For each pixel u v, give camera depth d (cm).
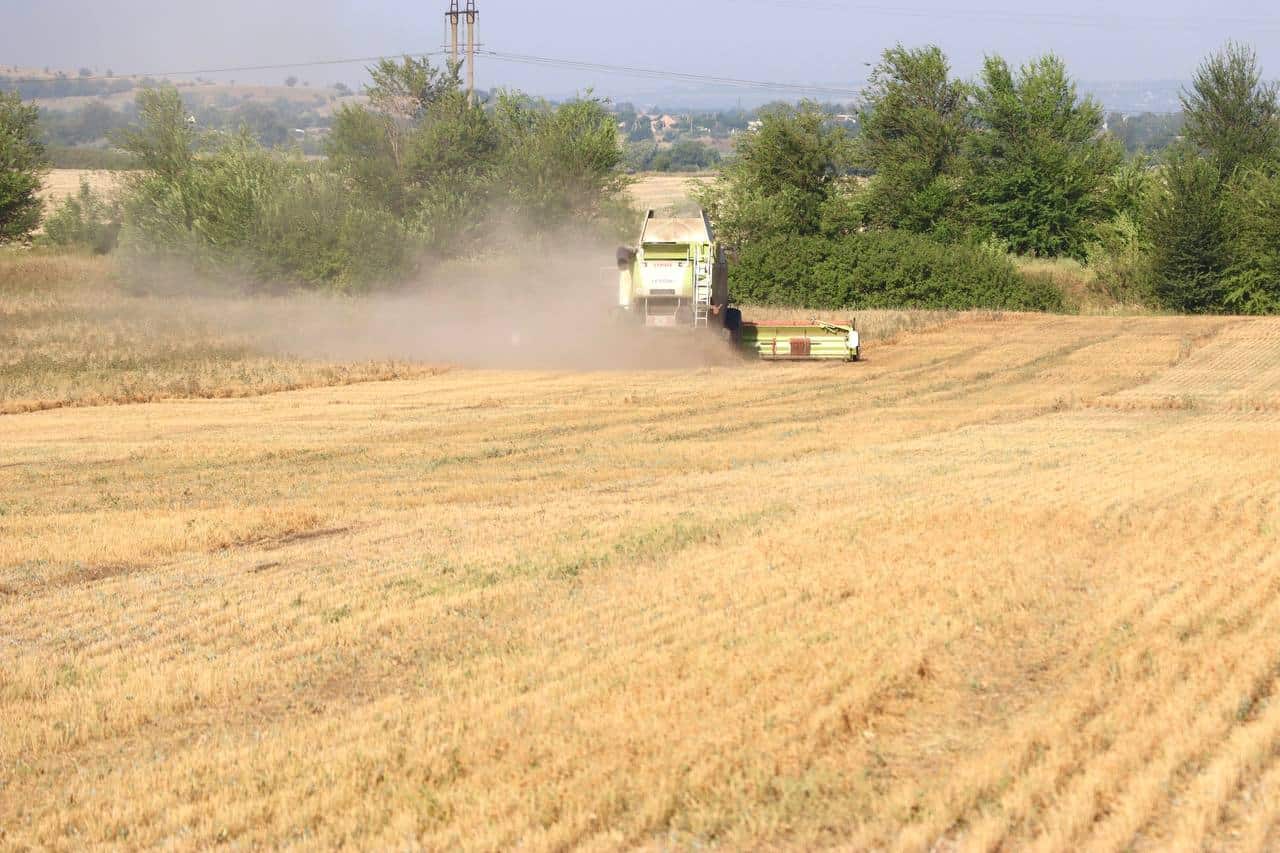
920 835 1213
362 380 5641
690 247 5875
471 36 14075
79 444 4012
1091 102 13112
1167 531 2486
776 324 6350
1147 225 10444
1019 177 12569
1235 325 8094
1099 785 1302
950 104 13400
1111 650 1744
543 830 1250
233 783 1424
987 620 1905
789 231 12456
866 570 2225
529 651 1852
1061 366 6066
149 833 1312
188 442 4041
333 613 2100
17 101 12056
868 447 3800
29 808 1402
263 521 2861
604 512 2886
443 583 2258
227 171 9731
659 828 1273
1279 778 1312
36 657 1930
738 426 4297
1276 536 2422
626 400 4953
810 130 12925
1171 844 1192
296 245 9081
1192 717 1480
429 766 1432
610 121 12962
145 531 2775
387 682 1759
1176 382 5419
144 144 12012
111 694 1742
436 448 3916
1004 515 2669
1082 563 2259
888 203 13212
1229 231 10112
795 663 1716
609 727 1512
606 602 2097
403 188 13012
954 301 10425
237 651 1922
